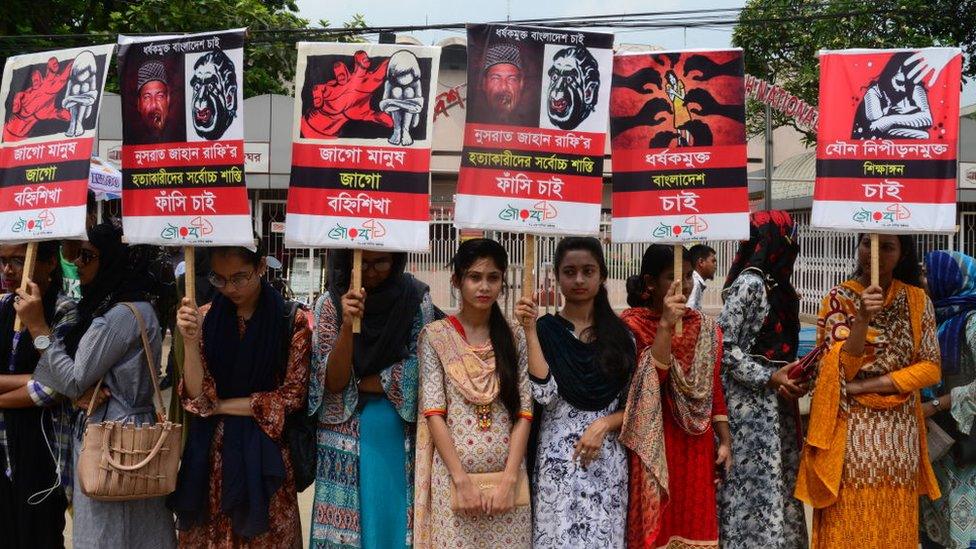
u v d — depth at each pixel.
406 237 3.67
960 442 4.32
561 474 3.74
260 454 3.71
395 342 3.81
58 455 4.05
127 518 3.75
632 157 3.84
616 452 3.84
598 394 3.77
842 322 4.20
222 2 13.84
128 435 3.60
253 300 3.83
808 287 13.43
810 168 16.02
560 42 3.71
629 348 3.87
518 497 3.63
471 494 3.53
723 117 3.77
